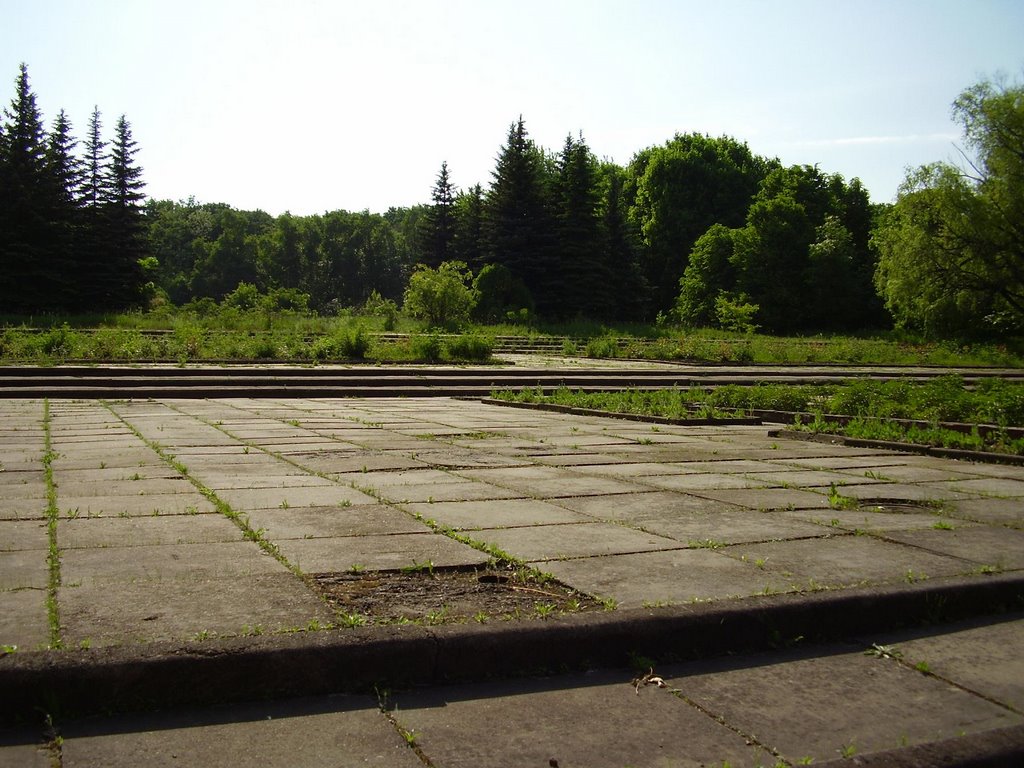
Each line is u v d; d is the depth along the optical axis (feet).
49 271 150.82
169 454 28.89
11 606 12.03
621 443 34.58
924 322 154.40
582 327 156.04
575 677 11.11
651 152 276.82
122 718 9.61
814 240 207.72
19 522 17.67
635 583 13.85
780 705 10.30
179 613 11.84
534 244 191.42
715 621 12.09
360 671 10.55
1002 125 139.33
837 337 159.63
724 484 24.29
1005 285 144.15
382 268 350.23
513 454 30.50
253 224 438.40
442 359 85.40
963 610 13.85
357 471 25.73
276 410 48.67
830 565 15.24
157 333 101.86
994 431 35.47
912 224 149.28
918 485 24.66
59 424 38.75
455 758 8.79
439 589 13.38
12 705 9.45
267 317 114.73
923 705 10.36
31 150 151.74
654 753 8.98
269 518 18.45
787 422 46.01
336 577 13.88
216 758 8.70
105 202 167.02
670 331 151.53
